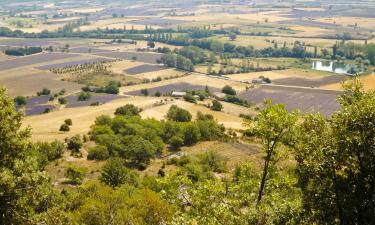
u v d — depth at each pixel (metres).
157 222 48.22
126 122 124.81
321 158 24.83
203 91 196.62
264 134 26.84
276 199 25.44
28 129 34.97
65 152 104.50
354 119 24.05
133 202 51.34
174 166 101.69
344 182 24.00
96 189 62.19
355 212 23.56
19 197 31.58
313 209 25.06
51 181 82.50
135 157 101.44
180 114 142.75
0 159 33.16
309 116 27.09
